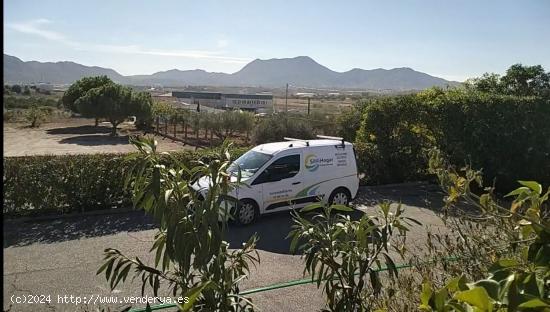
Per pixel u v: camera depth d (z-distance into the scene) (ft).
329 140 41.50
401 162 55.21
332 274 9.80
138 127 160.56
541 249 5.97
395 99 55.83
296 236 10.32
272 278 24.26
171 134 141.08
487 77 73.61
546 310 4.77
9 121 179.63
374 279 9.62
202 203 8.54
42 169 36.17
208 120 126.11
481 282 5.26
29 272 24.56
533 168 48.88
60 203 36.88
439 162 10.05
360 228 9.61
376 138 55.88
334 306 9.97
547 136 48.24
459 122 52.01
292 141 40.40
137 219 35.83
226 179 8.74
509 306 4.90
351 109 75.46
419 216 38.78
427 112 54.54
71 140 124.16
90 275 24.08
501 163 50.19
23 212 35.78
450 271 10.85
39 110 186.19
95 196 37.81
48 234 31.81
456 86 61.98
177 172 8.96
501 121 49.85
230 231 33.42
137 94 151.12
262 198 35.45
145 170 8.97
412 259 15.30
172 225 8.34
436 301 5.67
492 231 12.17
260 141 90.12
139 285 22.44
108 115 143.02
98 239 30.73
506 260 5.98
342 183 39.65
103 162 38.32
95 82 171.63
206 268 8.64
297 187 37.19
